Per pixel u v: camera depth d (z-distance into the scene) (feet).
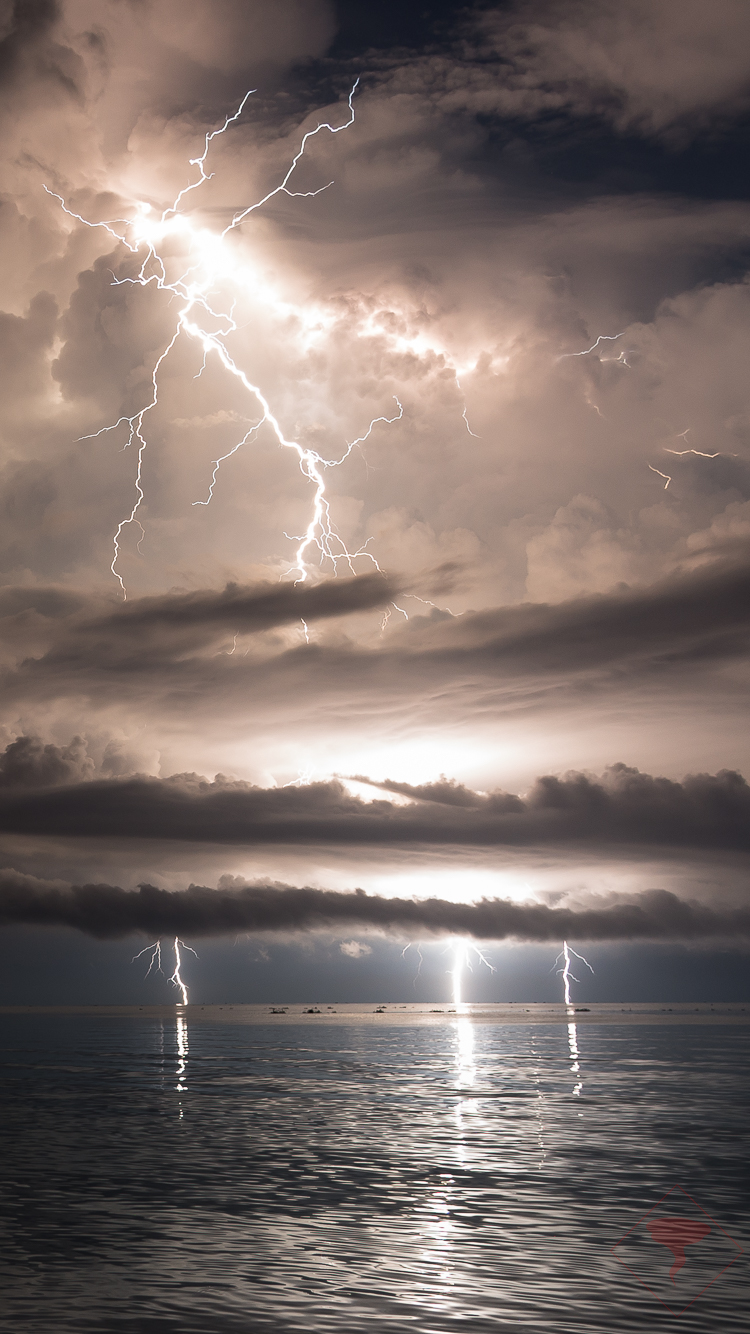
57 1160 79.05
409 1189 66.18
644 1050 214.28
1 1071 169.07
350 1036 286.87
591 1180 69.15
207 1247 51.06
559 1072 158.51
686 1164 75.46
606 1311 41.47
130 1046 244.63
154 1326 39.04
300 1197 63.77
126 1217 58.13
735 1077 148.77
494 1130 94.12
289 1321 39.81
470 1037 276.62
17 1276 45.80
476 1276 46.09
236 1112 109.81
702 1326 39.78
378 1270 46.91
